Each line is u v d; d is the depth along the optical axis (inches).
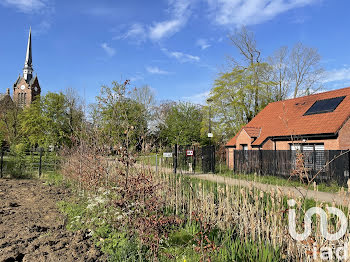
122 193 214.2
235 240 191.6
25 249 185.6
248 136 802.8
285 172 578.2
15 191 413.7
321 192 405.1
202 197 247.0
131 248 177.0
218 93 1158.3
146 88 1558.8
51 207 306.3
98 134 335.6
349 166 473.7
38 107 1348.4
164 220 188.1
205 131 1277.1
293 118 745.6
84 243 197.3
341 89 719.7
